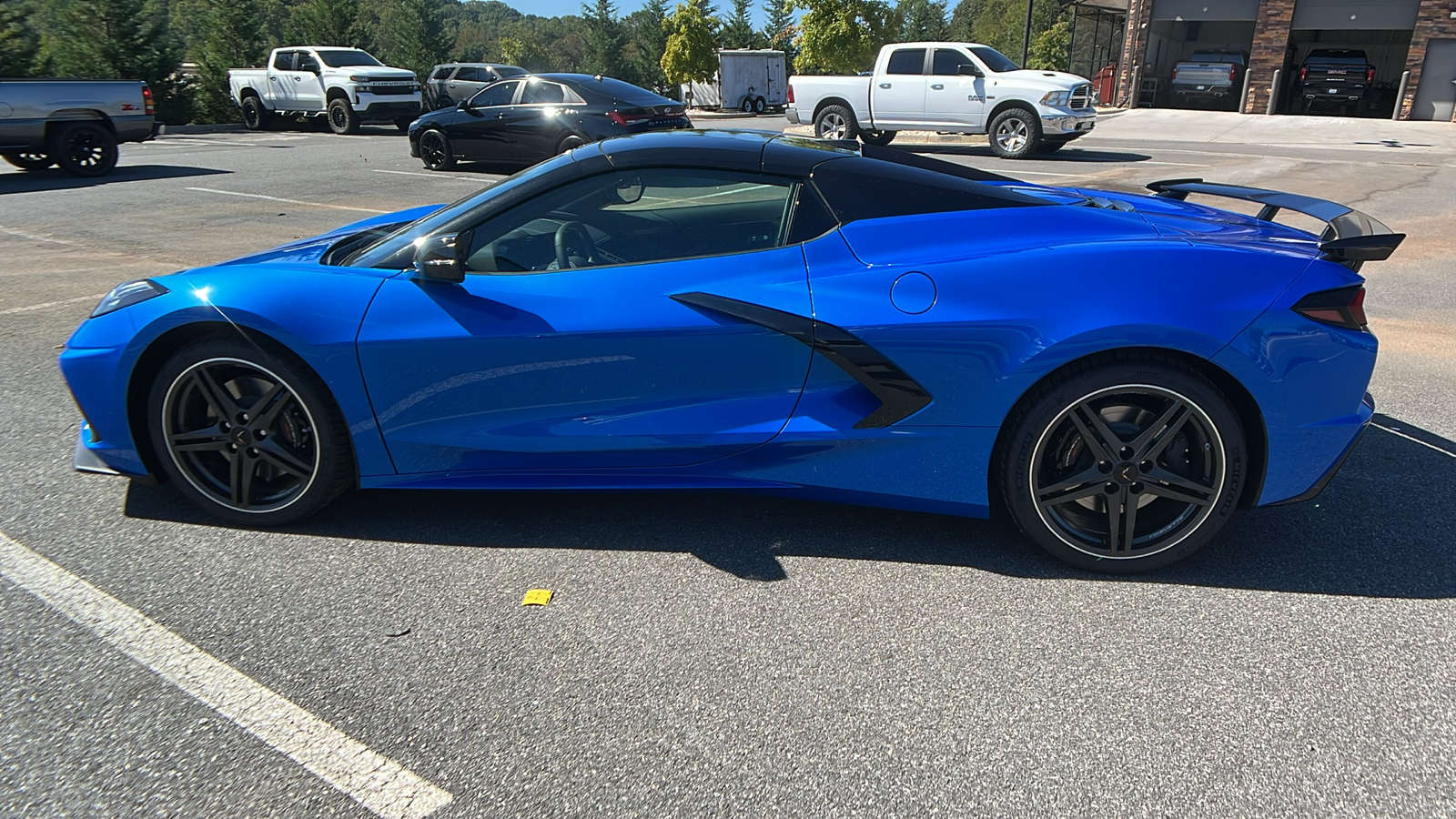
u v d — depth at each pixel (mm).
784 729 2123
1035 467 2709
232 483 3037
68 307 6020
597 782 1964
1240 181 11836
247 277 2965
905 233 2783
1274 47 23453
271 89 22609
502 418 2908
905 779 1964
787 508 3246
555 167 2992
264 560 2889
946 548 2959
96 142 12773
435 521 3152
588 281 2828
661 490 3047
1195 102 25312
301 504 3033
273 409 2953
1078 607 2617
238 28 27594
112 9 23844
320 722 2152
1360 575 2768
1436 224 8875
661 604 2643
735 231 2885
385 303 2859
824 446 2836
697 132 3219
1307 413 2627
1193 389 2582
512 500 3307
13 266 7207
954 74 15672
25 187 11812
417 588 2729
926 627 2521
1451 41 21031
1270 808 1876
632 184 2898
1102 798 1906
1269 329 2551
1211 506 2688
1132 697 2225
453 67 24469
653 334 2762
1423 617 2547
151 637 2477
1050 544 2775
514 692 2260
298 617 2576
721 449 2881
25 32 21109
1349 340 2607
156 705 2205
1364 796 1905
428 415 2918
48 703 2209
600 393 2852
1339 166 13617
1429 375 4668
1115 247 2660
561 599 2674
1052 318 2598
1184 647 2424
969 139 19812
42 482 3436
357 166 14469
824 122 17125
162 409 2988
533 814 1876
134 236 8406
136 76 24422
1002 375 2643
